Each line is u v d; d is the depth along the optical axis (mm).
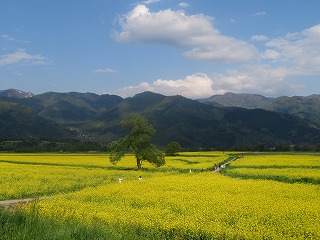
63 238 10500
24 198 31969
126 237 12219
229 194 28766
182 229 16609
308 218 19141
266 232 16062
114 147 71625
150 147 70938
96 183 42812
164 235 16203
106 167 72812
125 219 18234
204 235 16125
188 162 89625
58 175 49875
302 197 27688
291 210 21172
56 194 34875
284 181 47125
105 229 12148
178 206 23250
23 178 45594
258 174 50812
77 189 38938
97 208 22219
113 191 30484
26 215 11984
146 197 27203
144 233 15688
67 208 21703
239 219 19109
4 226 10547
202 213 20672
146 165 80062
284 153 135500
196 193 29391
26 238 9859
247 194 29031
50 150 151625
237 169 60344
